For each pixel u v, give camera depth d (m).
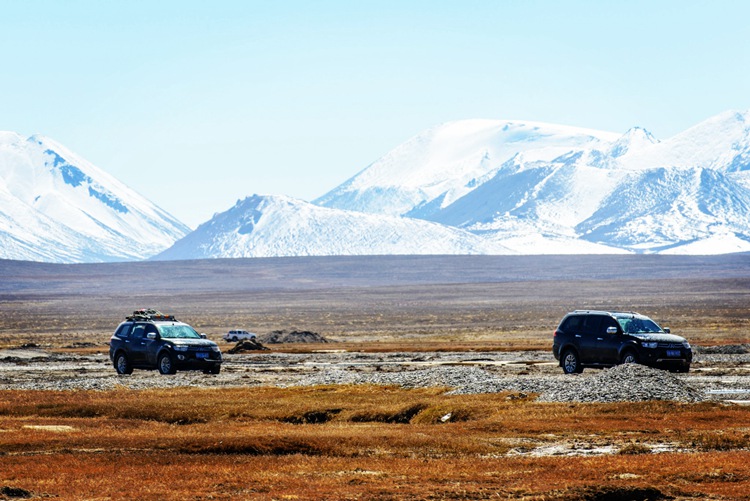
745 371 89.56
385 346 175.38
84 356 140.88
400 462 43.81
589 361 83.00
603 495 35.50
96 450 47.78
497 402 63.41
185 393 74.44
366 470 41.66
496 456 46.28
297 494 36.44
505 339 198.12
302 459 44.94
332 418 62.41
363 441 49.44
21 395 73.94
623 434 50.81
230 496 36.19
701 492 35.66
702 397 62.88
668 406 59.12
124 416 62.97
